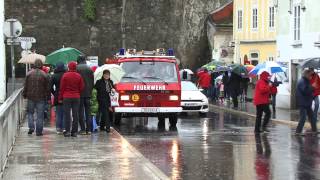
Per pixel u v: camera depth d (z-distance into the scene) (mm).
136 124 25562
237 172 13258
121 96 23938
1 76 34312
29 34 65062
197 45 63125
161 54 25641
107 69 20531
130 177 11883
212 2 62969
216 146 17766
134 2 65875
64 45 65500
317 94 22328
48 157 14297
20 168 12758
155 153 16219
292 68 34250
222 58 57500
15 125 18328
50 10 65312
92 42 65750
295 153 16219
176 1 64938
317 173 13094
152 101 24094
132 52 26125
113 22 65875
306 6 32469
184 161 14820
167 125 25094
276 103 35562
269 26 50062
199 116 30281
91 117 20078
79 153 14992
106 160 13883
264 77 21953
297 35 33906
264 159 15133
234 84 35844
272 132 22047
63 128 19828
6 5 64625
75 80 18938
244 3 53375
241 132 22062
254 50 52000
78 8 65625
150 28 65750
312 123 21484
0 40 34281
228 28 59031
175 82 24297
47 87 19203
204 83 41312
